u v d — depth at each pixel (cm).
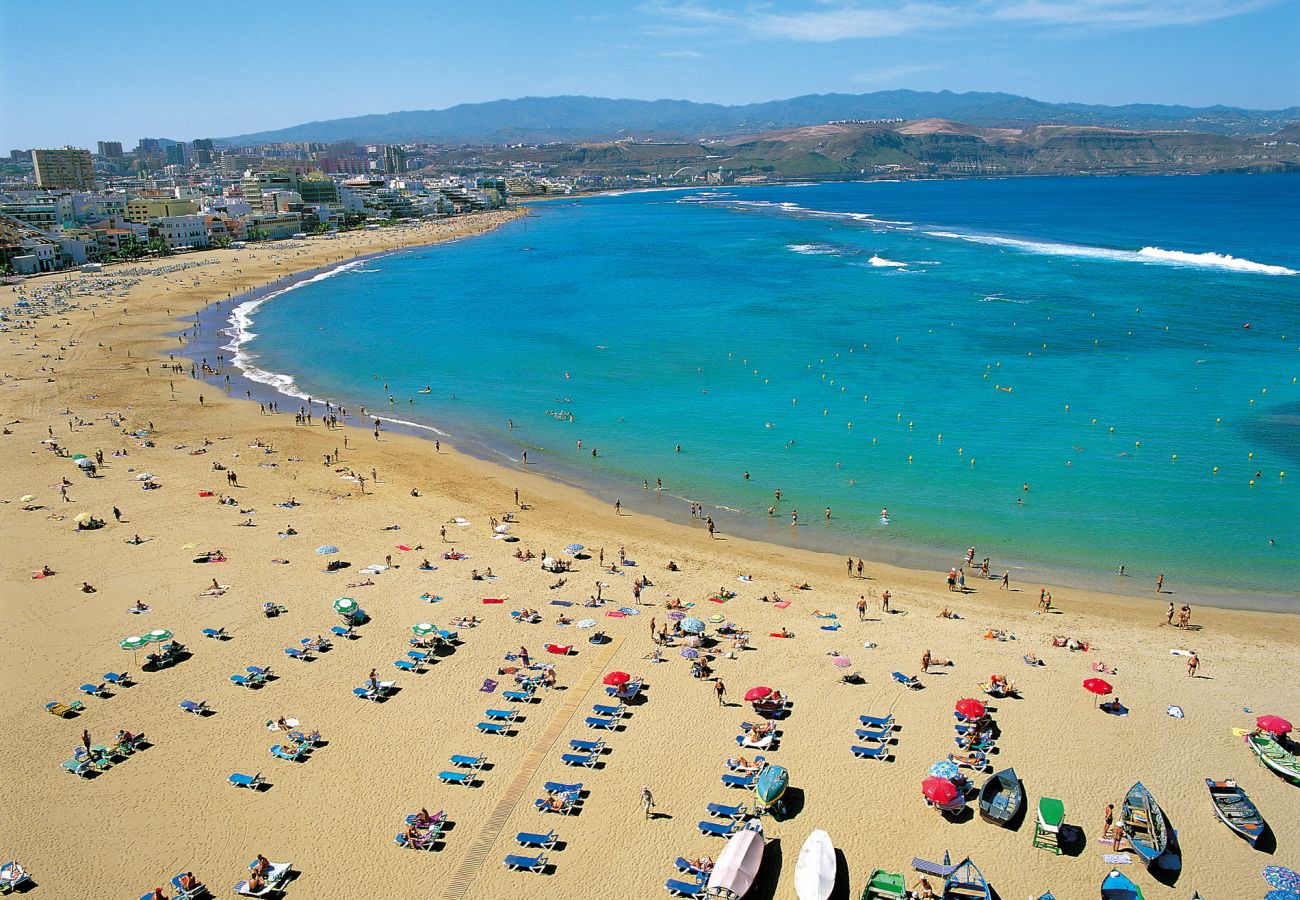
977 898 3133
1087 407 9531
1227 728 4169
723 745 4066
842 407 9850
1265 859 3375
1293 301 14375
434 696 4447
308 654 4822
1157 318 13500
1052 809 3500
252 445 8612
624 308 16238
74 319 15250
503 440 9019
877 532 6700
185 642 4941
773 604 5475
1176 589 5725
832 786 3797
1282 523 6662
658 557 6231
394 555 6141
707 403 10206
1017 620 5281
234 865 3378
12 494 7156
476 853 3431
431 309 16562
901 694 4456
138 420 9419
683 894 3222
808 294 16900
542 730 4175
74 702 4397
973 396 10075
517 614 5253
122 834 3541
